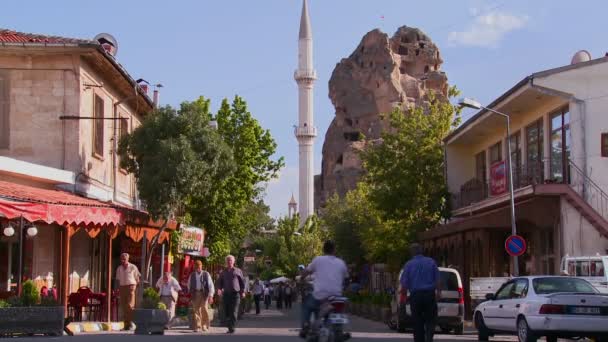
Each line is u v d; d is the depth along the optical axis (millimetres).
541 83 29969
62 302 21406
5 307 17953
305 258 101312
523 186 32000
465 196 41469
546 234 32500
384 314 34375
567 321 17609
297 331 24641
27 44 24812
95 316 24219
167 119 26766
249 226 45438
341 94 122000
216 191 37656
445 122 45875
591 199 29172
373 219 52219
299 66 125938
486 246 33219
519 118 36281
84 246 27297
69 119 25312
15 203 18609
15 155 25203
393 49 123188
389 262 47281
